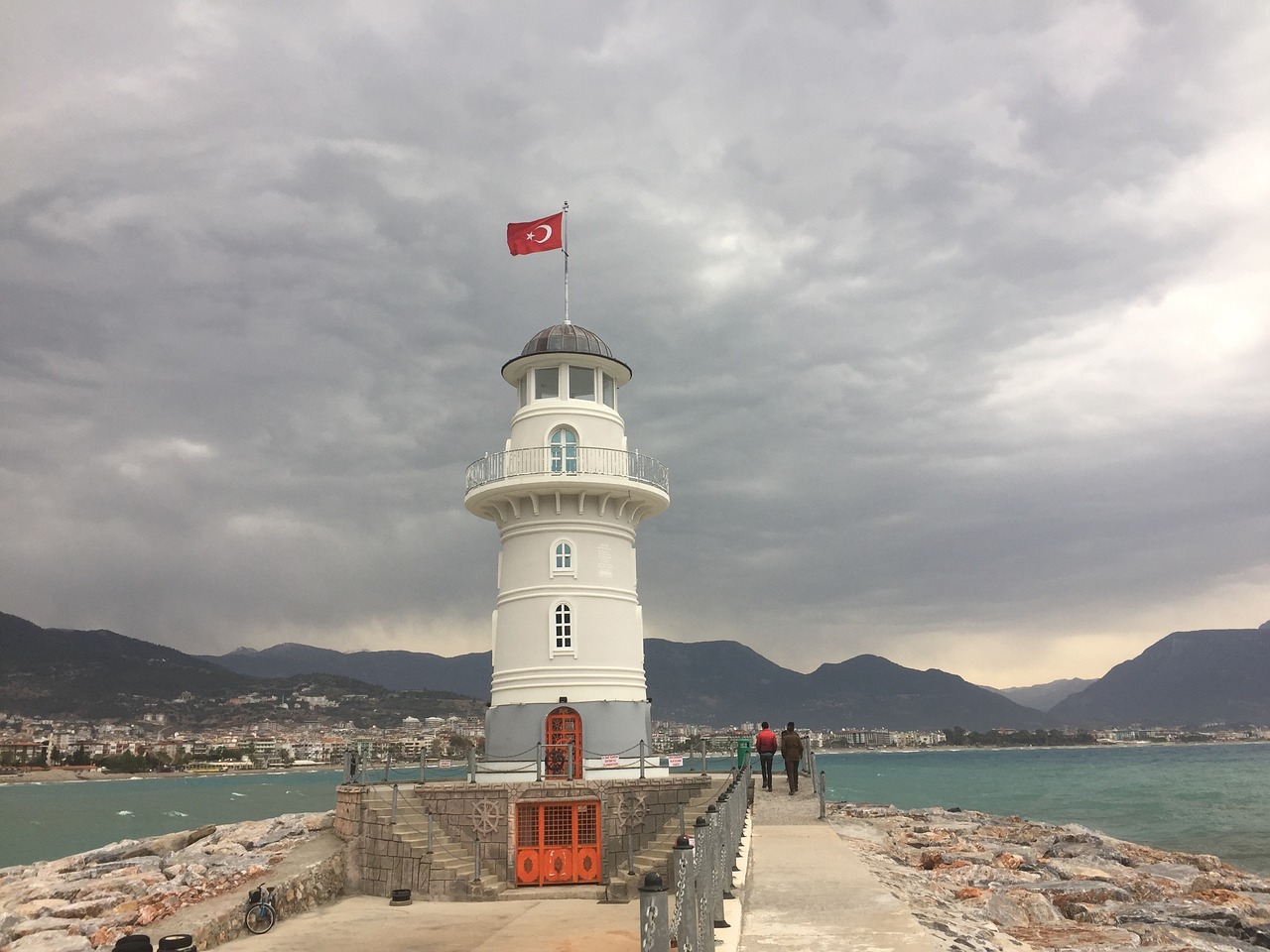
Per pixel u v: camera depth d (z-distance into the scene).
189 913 27.00
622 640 40.78
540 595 40.19
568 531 40.69
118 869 38.41
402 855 33.03
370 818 34.59
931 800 94.75
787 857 24.72
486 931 26.25
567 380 42.56
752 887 20.11
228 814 100.75
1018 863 35.59
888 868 27.28
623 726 39.44
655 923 8.12
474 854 33.66
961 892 25.62
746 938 15.46
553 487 40.19
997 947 18.17
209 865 35.03
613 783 34.56
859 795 102.00
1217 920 26.50
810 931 15.93
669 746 43.91
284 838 38.12
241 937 26.53
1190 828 64.19
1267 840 57.34
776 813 35.56
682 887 9.95
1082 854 39.94
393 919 28.72
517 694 39.53
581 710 38.94
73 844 73.12
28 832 82.31
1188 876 35.94
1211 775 136.88
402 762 40.88
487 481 41.66
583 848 34.09
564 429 41.91
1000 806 86.25
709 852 12.77
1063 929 23.50
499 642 41.12
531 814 34.34
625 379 45.19
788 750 39.09
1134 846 44.25
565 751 38.19
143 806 114.06
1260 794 96.56
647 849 34.25
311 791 150.88
